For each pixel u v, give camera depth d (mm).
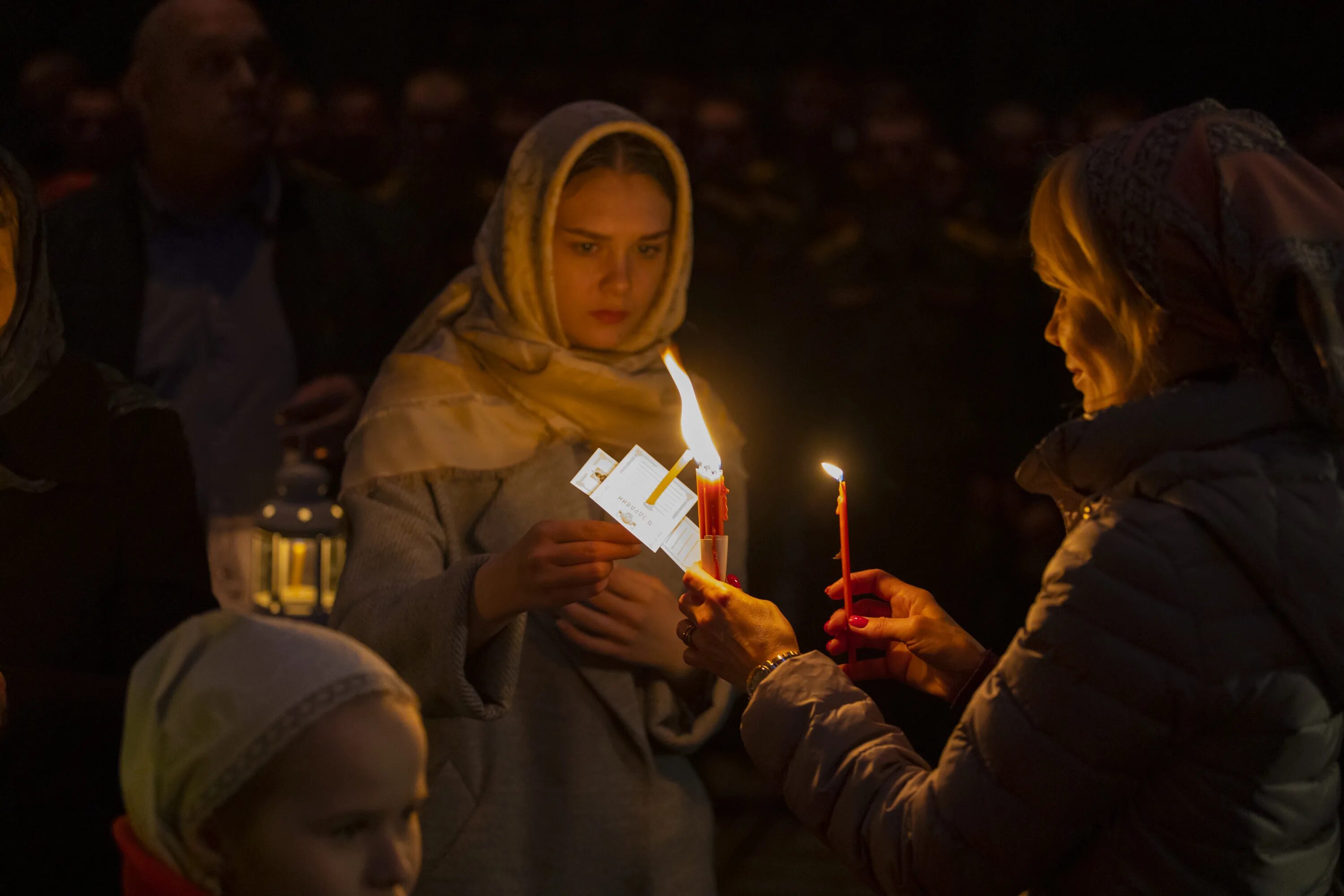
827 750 1480
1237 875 1336
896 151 4910
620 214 2064
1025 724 1333
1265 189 1319
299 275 3289
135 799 1192
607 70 8234
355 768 1188
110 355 3125
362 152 5223
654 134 2104
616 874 1940
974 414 4742
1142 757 1320
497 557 1782
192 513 1917
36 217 1778
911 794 1412
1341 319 1300
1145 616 1305
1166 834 1349
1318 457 1347
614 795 1963
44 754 1696
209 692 1183
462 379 2072
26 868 1704
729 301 4758
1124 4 7910
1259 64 7797
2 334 1755
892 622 1770
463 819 1899
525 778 1949
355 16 7949
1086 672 1313
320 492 2773
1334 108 7703
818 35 8297
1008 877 1355
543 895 1918
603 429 2084
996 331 4781
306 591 2682
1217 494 1321
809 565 4664
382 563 1918
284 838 1182
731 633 1615
